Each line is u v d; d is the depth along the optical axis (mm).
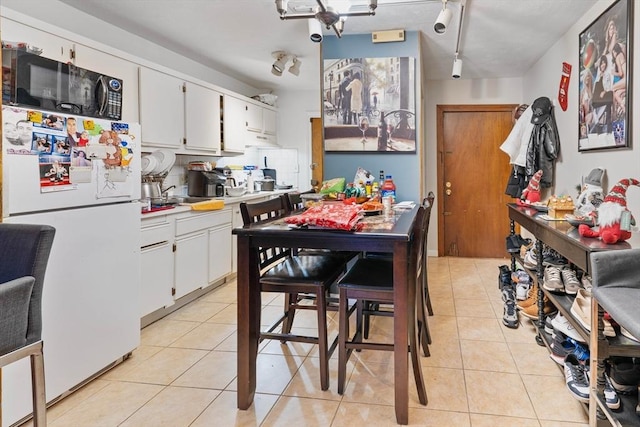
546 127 3764
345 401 1974
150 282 2977
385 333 2850
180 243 3326
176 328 2959
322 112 3568
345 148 3535
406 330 1780
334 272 2191
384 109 3465
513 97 5066
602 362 1579
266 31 3480
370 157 3537
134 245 2406
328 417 1844
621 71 2398
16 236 1383
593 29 2814
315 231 1811
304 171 5824
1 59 1633
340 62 3506
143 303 2904
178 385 2143
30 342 1331
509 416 1836
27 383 1773
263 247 1946
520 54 4062
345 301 1958
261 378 2209
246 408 1913
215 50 3992
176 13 3092
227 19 3211
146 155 3453
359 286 1920
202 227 3633
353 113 3510
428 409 1897
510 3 2838
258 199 4680
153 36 3592
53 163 1889
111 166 2215
